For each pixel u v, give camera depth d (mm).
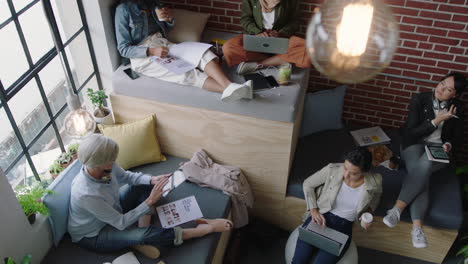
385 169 3100
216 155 3102
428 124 2887
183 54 2971
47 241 2533
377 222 2961
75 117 2605
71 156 2857
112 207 2428
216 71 2830
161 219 2678
